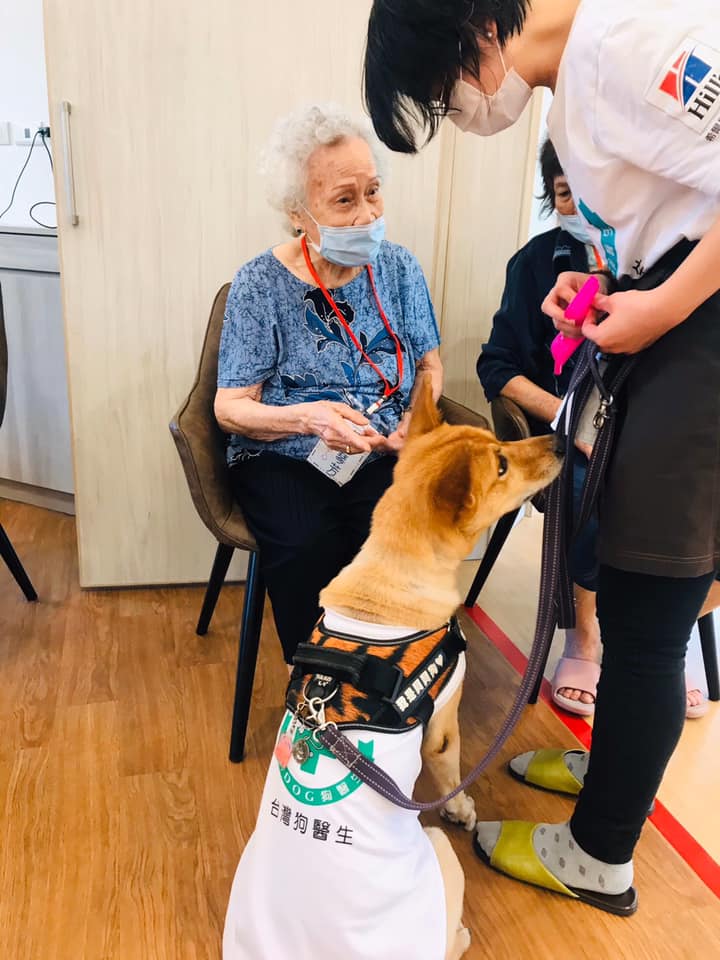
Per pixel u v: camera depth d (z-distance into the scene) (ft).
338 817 3.08
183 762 5.24
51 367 8.55
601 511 3.60
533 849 4.33
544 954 3.94
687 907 4.23
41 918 4.08
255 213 6.72
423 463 3.91
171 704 5.84
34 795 4.90
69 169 6.32
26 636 6.69
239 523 5.16
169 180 6.50
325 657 3.40
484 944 3.98
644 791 3.85
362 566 3.78
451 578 3.80
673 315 3.10
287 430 5.02
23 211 11.03
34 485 9.27
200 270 6.79
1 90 10.52
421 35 3.09
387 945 3.02
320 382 5.41
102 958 3.87
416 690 3.39
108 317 6.78
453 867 3.62
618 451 3.44
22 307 8.46
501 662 6.53
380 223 5.02
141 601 7.37
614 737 3.79
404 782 3.33
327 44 6.38
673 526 3.29
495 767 5.28
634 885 4.36
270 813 3.27
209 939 3.98
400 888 3.11
